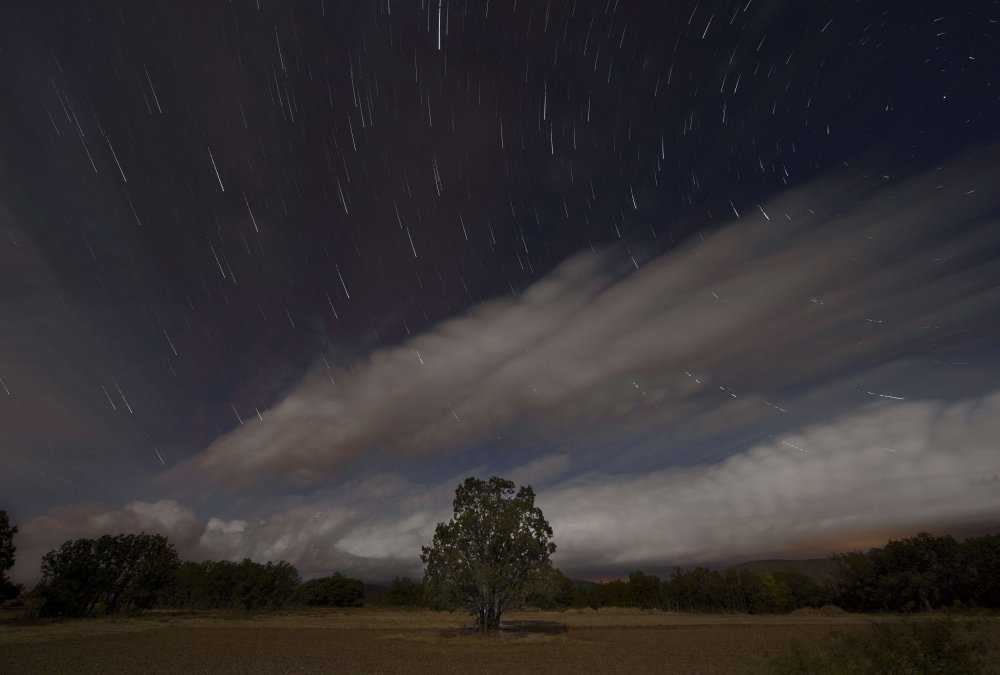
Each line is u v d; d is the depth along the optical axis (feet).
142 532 233.76
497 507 136.98
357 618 234.79
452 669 80.43
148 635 139.13
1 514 197.77
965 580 224.53
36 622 185.47
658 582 352.28
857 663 34.65
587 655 96.32
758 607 289.74
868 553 264.11
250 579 289.53
